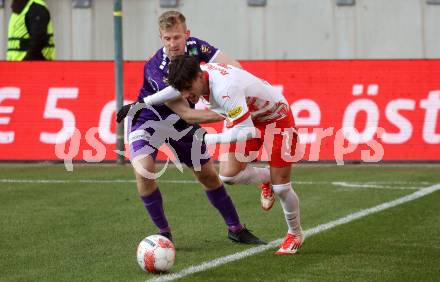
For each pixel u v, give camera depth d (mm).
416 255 18031
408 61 33500
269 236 20344
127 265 17266
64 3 44812
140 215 23016
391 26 43406
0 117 34844
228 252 18484
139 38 44656
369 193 26391
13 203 25047
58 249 18828
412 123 33469
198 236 20281
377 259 17656
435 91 33406
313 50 43906
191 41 18766
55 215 23047
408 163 33562
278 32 44000
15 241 19719
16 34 36500
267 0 43969
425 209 23578
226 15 44219
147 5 44469
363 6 43500
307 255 18078
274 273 16484
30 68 34812
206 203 24844
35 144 34781
